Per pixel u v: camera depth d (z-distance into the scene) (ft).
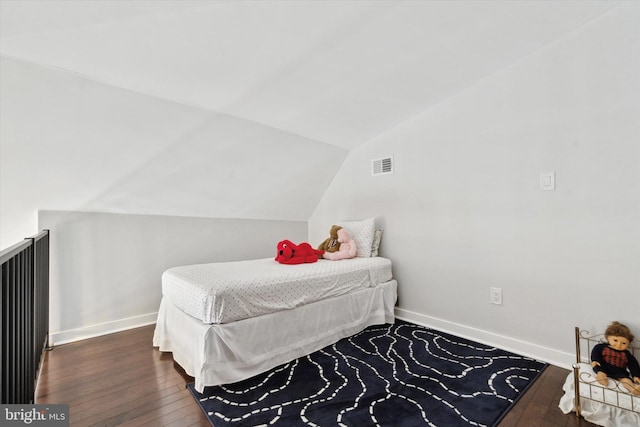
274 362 6.25
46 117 5.80
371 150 10.25
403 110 8.57
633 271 5.58
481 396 5.24
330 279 7.45
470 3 5.04
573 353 6.22
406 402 5.07
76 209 7.72
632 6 5.54
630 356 5.08
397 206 9.51
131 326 8.55
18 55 4.85
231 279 6.13
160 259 9.12
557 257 6.44
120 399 5.15
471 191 7.79
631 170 5.59
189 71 5.78
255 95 6.93
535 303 6.75
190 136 7.55
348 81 6.86
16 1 3.89
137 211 8.66
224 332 5.51
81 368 6.20
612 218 5.79
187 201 9.27
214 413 4.75
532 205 6.78
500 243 7.29
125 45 4.91
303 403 5.04
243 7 4.44
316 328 7.10
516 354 6.88
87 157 6.79
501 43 6.25
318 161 10.64
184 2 4.19
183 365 6.08
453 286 8.16
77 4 4.03
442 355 6.83
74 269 7.70
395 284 9.26
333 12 4.79
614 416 4.52
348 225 10.37
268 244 11.84
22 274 4.26
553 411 4.88
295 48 5.53
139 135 6.93
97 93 5.89
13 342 3.58
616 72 5.73
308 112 8.05
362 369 6.19
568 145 6.29
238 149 8.62
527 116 6.83
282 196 11.17
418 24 5.35
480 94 7.58
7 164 6.16
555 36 6.28
